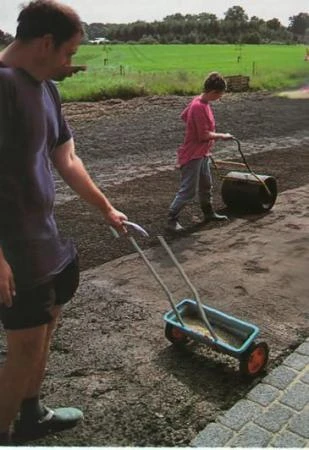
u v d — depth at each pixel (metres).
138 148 10.88
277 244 5.59
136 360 3.47
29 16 2.08
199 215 6.52
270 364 3.41
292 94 22.97
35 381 2.69
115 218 2.76
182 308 3.60
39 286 2.28
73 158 2.64
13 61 2.12
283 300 4.35
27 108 2.10
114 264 5.05
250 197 6.46
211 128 5.74
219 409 2.99
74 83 20.53
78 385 3.21
